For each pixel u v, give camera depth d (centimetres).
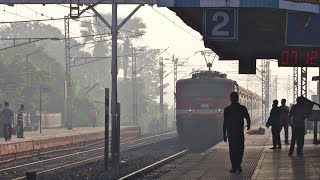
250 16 2630
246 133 7275
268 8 2259
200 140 6725
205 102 6450
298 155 3731
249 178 2759
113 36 4478
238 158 2970
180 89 6512
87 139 7400
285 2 2211
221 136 6681
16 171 4353
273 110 4438
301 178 2683
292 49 2709
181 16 2462
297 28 2466
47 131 8394
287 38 2475
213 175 2953
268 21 2703
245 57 2900
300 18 2453
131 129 9750
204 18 2402
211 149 4662
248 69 2908
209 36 2408
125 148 7112
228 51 2934
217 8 2392
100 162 5025
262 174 2847
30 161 5381
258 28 2759
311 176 2753
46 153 5956
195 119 6456
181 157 5481
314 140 5009
